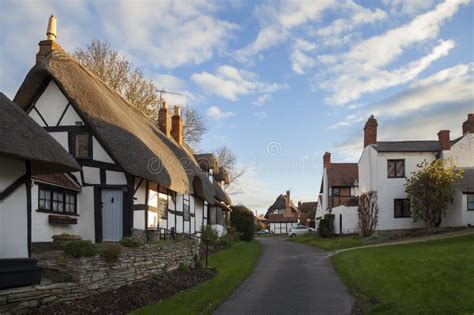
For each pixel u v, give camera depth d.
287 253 26.80
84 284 9.95
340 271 17.06
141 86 38.69
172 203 21.64
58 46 18.38
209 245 23.75
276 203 87.12
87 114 16.41
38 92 17.59
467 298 10.25
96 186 16.88
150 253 13.39
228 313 10.47
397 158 30.94
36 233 14.30
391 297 11.26
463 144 30.73
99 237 16.61
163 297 11.64
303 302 11.70
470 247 18.83
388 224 30.39
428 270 14.02
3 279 8.30
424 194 27.98
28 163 10.16
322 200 51.38
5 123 9.36
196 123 48.81
